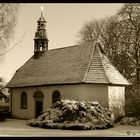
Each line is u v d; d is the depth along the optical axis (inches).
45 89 1338.6
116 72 1262.3
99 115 1010.1
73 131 888.9
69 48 1449.3
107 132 863.7
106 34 1803.6
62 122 979.9
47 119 1030.4
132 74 1579.7
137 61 1505.9
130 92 1299.2
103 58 1272.1
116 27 1541.6
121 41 1519.4
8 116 1526.8
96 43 1331.2
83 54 1314.0
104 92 1170.6
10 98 1571.1
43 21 1660.9
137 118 1146.7
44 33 1646.2
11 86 1544.0
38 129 947.3
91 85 1165.1
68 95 1214.9
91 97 1157.7
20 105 1492.4
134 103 1193.4
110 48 1707.7
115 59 1632.6
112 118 1098.1
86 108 1018.7
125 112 1218.0
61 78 1268.5
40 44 1640.0
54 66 1411.2
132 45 1523.1
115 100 1195.3
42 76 1407.5
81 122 965.2
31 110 1412.4
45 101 1331.2
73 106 1005.2
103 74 1190.3
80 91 1165.1
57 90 1272.1
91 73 1184.8
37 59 1606.8
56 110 1047.6
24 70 1606.8
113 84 1185.4
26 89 1457.9
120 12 1471.5
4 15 571.8
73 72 1247.5
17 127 1018.7
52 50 1561.3
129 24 1465.3
